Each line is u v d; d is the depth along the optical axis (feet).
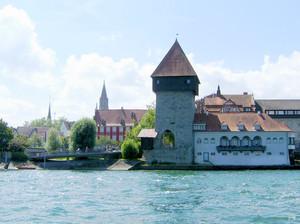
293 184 211.82
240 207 130.93
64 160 406.62
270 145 388.37
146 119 456.45
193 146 395.55
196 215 117.91
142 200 147.33
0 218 113.50
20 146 433.07
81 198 153.48
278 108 492.13
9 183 221.05
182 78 396.98
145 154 394.32
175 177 266.77
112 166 383.86
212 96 524.93
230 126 394.73
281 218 112.98
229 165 385.50
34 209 127.75
